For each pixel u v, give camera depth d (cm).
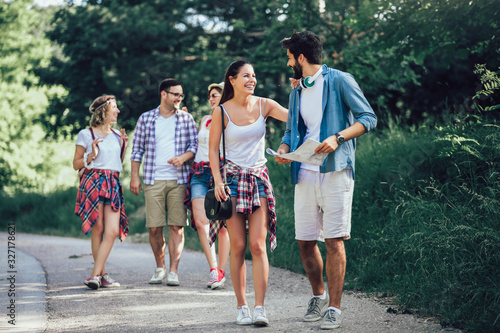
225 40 1908
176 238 628
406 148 682
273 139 1101
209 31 1939
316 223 435
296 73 441
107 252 601
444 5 668
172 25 1844
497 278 420
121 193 625
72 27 1855
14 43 2669
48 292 572
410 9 711
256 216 438
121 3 1903
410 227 545
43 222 1798
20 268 737
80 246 1073
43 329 421
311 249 442
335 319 406
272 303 509
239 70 443
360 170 723
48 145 3116
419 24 710
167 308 494
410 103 1184
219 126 442
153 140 638
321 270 445
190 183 623
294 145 432
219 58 1789
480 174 559
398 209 595
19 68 2664
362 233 628
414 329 397
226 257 612
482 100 638
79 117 1936
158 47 1817
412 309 460
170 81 643
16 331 412
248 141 443
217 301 524
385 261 565
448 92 1084
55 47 2800
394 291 516
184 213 632
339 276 414
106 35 1766
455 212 504
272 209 445
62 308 496
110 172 613
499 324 378
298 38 427
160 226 630
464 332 388
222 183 435
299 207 437
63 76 1911
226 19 1877
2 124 2706
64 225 1692
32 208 1973
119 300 530
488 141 550
